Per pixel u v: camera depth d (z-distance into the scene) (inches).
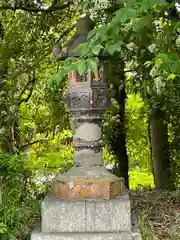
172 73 127.6
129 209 130.5
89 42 113.2
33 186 232.4
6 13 237.1
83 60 109.6
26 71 254.4
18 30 242.1
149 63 124.7
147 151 317.4
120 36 123.0
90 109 138.6
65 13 241.0
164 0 102.7
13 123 255.0
